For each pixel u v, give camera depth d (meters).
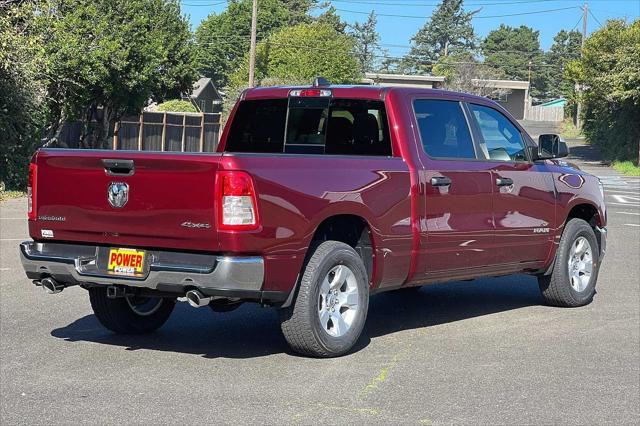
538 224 8.84
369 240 7.32
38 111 22.47
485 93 91.81
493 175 8.33
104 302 7.56
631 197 27.55
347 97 8.02
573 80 66.19
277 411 5.66
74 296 9.58
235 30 101.56
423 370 6.72
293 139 8.38
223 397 5.96
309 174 6.78
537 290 10.51
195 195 6.38
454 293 10.27
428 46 141.75
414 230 7.57
